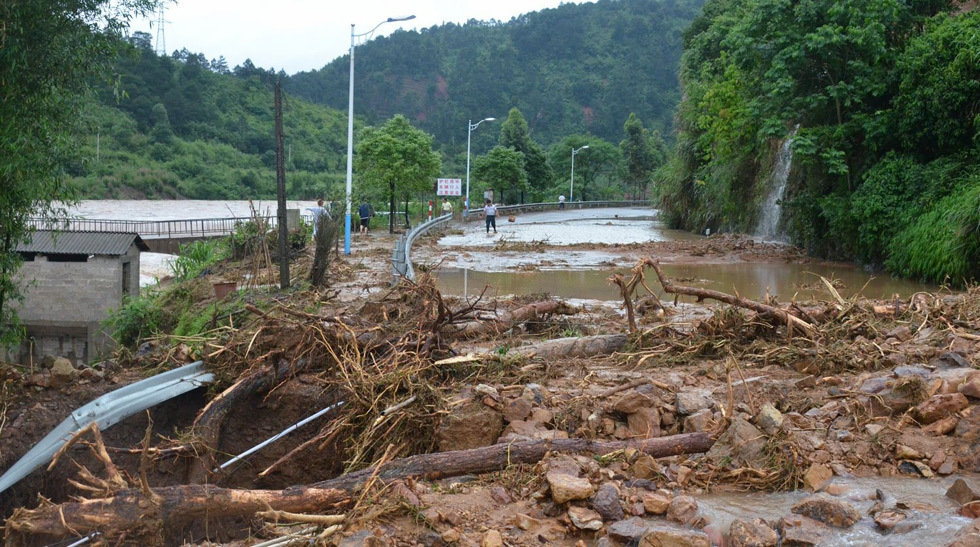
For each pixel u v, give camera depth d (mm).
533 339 11133
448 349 9086
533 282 20297
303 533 5527
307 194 105312
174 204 89000
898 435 6734
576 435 7051
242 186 103375
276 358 9008
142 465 5711
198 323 14836
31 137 10359
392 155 47344
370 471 6359
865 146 25844
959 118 22688
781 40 26625
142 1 11203
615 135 195750
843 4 25719
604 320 12469
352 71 26766
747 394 7406
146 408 8625
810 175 28016
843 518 5332
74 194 11492
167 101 114625
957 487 5676
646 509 5680
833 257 26859
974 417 6707
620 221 55094
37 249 26219
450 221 49031
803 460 6328
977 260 19516
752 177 37906
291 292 15930
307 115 136250
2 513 8539
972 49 22047
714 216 41469
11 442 8953
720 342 9516
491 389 7555
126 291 27281
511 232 41312
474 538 5398
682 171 46375
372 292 17109
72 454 8820
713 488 6121
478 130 181000
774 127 26859
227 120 121188
